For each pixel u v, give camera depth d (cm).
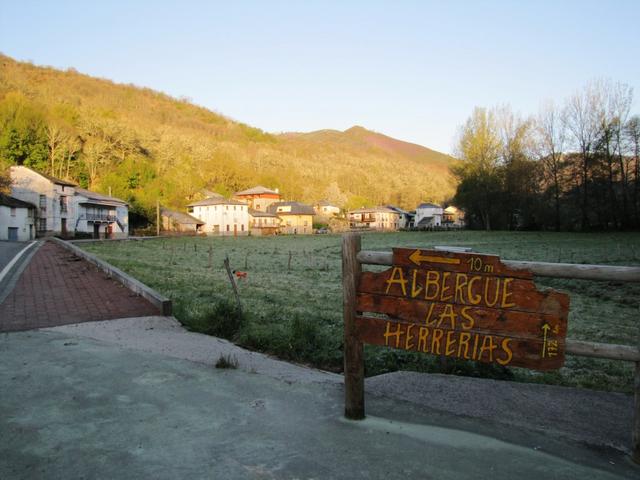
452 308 352
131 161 8069
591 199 6562
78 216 5875
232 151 13188
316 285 1809
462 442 343
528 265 332
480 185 7506
